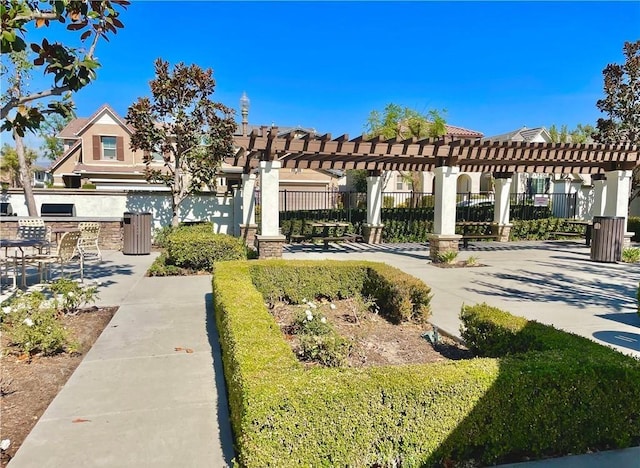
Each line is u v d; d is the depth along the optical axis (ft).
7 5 9.85
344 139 29.71
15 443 8.02
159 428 8.62
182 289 21.75
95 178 71.26
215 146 40.04
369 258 35.01
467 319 12.42
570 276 26.94
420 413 7.07
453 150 32.30
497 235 48.21
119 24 11.80
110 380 10.84
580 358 8.25
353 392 6.71
